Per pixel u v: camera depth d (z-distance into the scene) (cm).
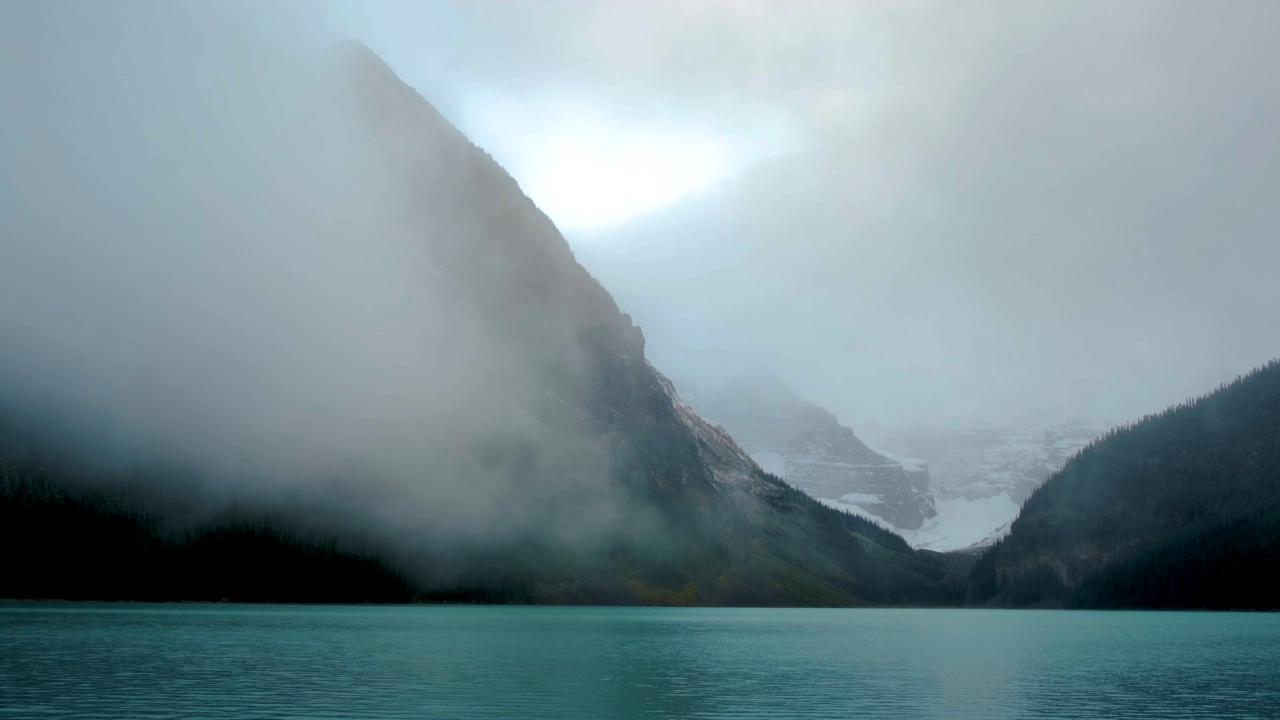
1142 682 12394
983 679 12594
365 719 8650
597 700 10088
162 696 9756
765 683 11900
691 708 9725
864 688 11500
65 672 11512
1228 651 17712
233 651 14262
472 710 9281
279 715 8756
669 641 18912
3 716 8594
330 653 14250
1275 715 9625
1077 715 9550
